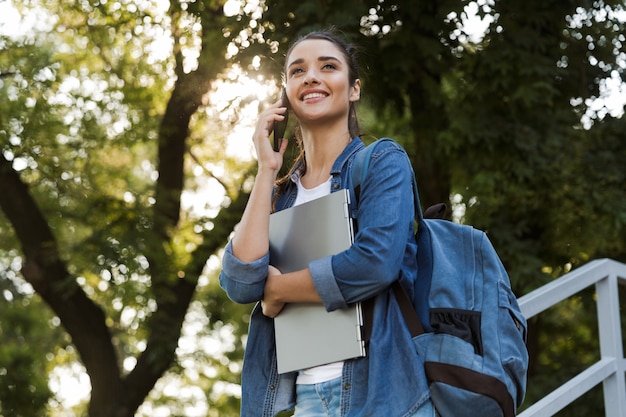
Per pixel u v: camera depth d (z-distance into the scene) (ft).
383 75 32.55
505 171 33.40
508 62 31.94
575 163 33.37
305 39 8.77
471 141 32.09
